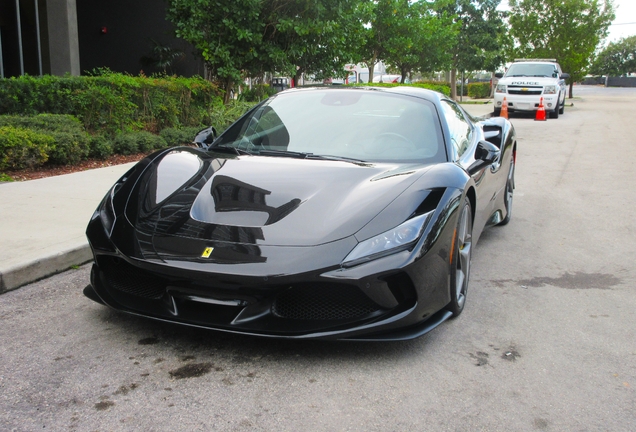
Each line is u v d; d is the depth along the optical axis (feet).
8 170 22.36
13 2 38.11
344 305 8.58
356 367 8.61
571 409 7.67
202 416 7.19
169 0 36.52
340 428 7.03
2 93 26.63
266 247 8.38
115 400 7.51
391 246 8.50
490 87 114.62
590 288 12.59
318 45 40.37
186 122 34.17
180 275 8.30
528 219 19.10
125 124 30.04
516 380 8.41
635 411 7.66
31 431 6.77
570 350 9.48
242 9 35.40
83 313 10.34
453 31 73.87
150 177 10.50
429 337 9.80
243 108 38.45
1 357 8.63
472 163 12.13
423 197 9.32
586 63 104.06
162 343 9.20
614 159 31.99
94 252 9.47
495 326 10.38
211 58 36.27
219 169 10.59
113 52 51.83
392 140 11.81
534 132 46.62
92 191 19.11
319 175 10.16
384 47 65.92
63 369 8.30
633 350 9.54
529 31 103.45
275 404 7.52
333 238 8.49
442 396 7.88
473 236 12.13
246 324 8.41
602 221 18.72
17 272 11.55
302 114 12.97
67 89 27.84
